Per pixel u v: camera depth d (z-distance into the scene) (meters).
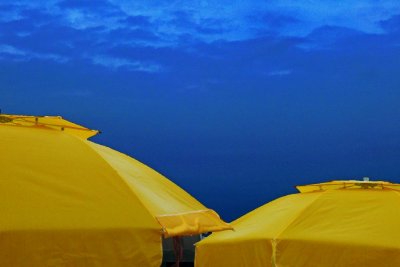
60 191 4.19
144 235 4.16
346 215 7.83
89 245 3.95
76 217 4.02
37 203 4.01
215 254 8.52
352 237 7.35
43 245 3.80
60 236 3.87
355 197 8.24
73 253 3.89
